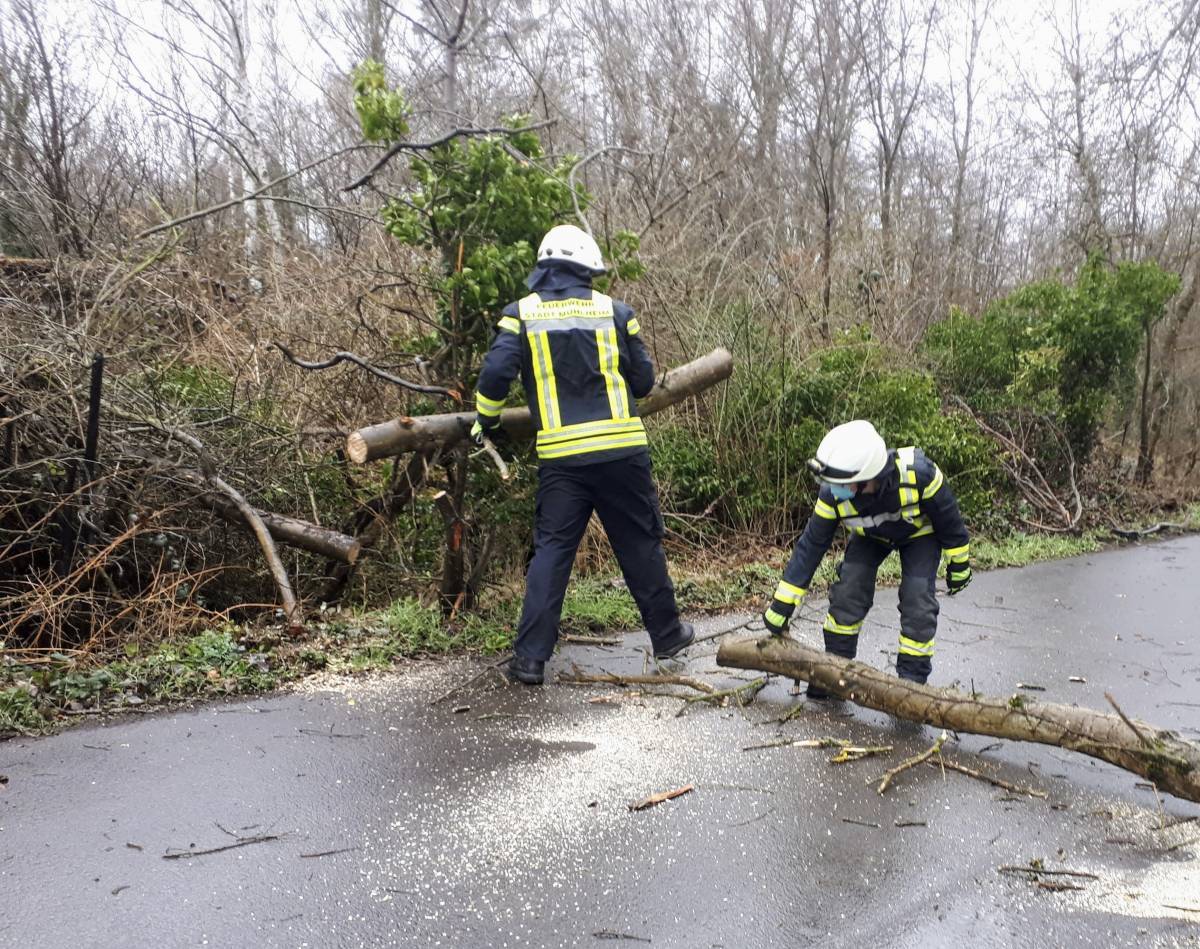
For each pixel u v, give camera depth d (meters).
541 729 4.03
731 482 8.48
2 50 9.62
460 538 5.40
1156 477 16.11
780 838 3.14
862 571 4.55
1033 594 7.36
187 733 3.82
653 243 9.20
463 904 2.70
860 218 13.37
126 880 2.74
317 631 5.11
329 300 6.84
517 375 4.69
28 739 3.70
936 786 3.58
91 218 8.98
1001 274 19.27
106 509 5.45
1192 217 16.48
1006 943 2.58
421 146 5.01
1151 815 3.38
